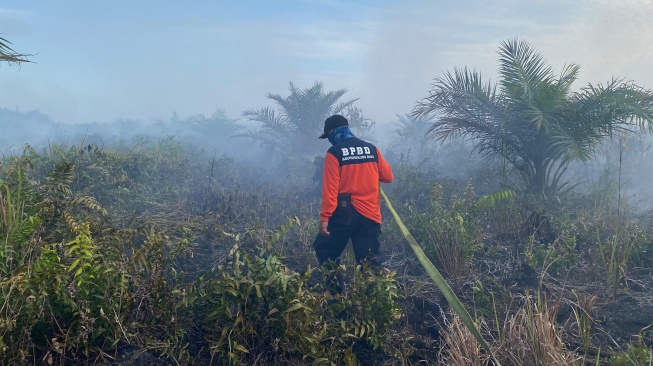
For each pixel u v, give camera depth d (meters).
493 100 8.34
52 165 6.57
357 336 3.45
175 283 3.60
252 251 5.30
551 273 4.93
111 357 2.92
